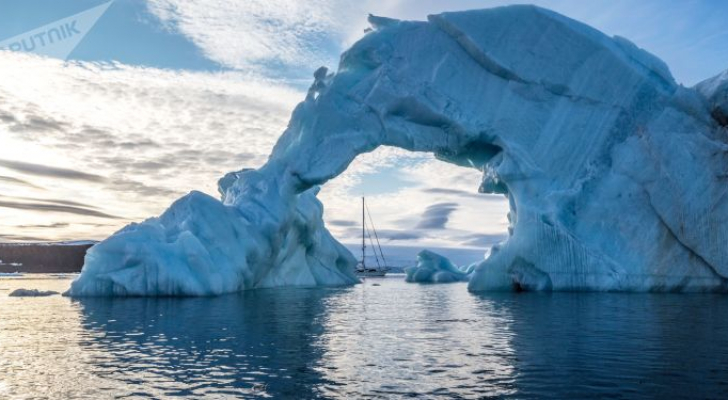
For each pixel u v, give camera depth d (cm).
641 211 2858
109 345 1188
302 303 2270
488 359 1020
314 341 1239
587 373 903
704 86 2978
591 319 1619
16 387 830
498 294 2773
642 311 1842
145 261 2605
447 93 3300
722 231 2736
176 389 814
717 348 1121
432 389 811
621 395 775
